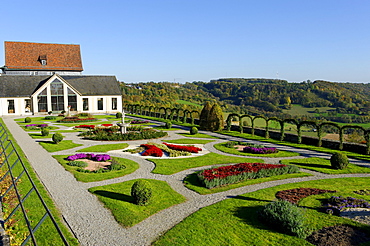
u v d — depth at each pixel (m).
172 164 21.64
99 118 56.56
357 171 20.28
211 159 23.42
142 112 66.56
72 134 36.34
